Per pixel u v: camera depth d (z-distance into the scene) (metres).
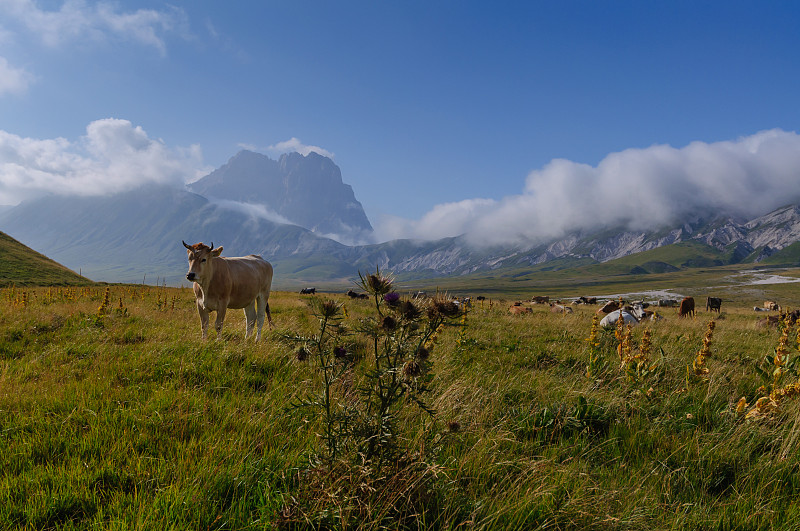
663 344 9.55
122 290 23.09
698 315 25.91
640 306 17.98
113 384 5.14
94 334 8.39
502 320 14.24
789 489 3.31
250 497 2.80
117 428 3.71
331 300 3.02
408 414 4.04
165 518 2.52
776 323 15.95
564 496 2.99
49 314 10.52
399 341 2.78
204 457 3.16
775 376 5.03
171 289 29.70
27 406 4.29
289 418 4.09
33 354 6.89
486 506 2.87
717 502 3.16
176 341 7.51
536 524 2.75
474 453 3.50
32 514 2.54
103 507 2.67
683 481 3.46
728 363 7.75
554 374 6.57
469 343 8.70
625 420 4.46
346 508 2.53
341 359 3.06
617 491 3.10
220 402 4.47
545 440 4.06
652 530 2.79
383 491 2.68
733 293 164.50
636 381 5.67
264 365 6.25
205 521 2.56
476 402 4.69
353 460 2.78
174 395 4.55
